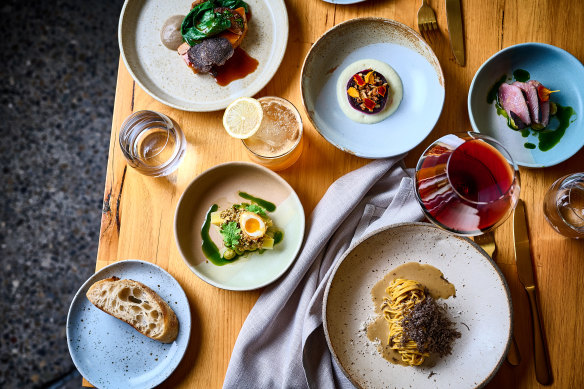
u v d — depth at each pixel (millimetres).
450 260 1268
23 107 2434
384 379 1248
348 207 1313
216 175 1368
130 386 1315
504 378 1269
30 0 2443
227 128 1293
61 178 2412
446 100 1368
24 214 2395
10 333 2340
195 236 1371
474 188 1146
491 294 1234
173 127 1333
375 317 1278
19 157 2418
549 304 1290
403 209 1332
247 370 1300
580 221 1260
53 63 2445
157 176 1380
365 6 1408
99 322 1353
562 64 1311
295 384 1287
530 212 1321
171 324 1286
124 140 1352
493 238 1316
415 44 1352
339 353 1257
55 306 2359
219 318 1337
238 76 1431
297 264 1301
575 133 1301
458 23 1371
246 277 1340
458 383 1229
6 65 2445
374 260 1284
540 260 1307
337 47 1392
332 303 1264
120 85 1437
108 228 1386
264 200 1373
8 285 2361
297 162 1393
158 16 1447
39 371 2334
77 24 2447
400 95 1376
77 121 2436
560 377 1263
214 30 1344
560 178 1249
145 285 1326
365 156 1303
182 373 1321
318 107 1393
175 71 1441
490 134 1334
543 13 1366
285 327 1355
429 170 1170
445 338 1232
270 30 1437
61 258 2379
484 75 1326
